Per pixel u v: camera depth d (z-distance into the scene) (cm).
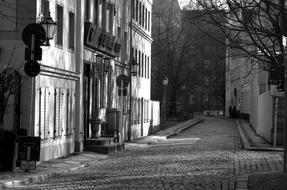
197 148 2856
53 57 2169
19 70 1923
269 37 1341
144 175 1653
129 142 3500
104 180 1530
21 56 1944
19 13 1953
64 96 2328
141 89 4356
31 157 1662
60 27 2305
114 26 3347
